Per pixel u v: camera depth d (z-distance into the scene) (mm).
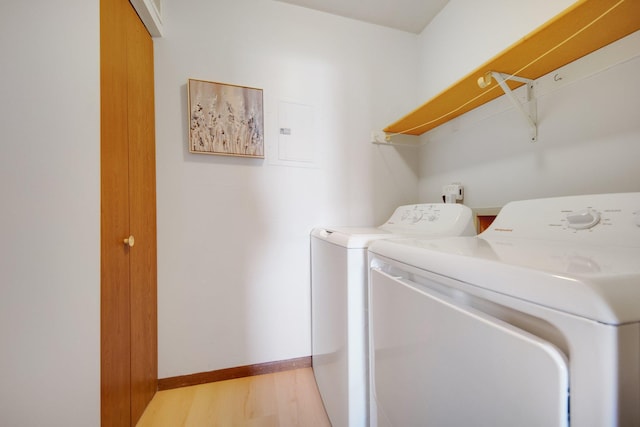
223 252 1527
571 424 310
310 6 1681
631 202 666
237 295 1552
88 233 830
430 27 1827
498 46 1329
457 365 489
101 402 883
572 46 911
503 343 394
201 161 1491
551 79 1085
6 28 688
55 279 752
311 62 1699
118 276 1004
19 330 704
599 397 290
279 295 1626
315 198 1708
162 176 1425
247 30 1566
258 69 1586
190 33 1468
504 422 392
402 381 680
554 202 843
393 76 1896
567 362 320
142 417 1234
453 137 1642
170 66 1435
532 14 1164
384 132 1857
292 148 1660
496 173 1352
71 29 794
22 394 708
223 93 1498
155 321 1391
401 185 1920
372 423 903
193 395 1388
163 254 1427
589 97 971
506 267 412
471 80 1149
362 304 960
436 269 562
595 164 955
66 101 780
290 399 1367
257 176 1592
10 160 690
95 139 859
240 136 1528
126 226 1069
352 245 959
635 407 290
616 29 823
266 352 1600
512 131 1266
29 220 714
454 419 495
